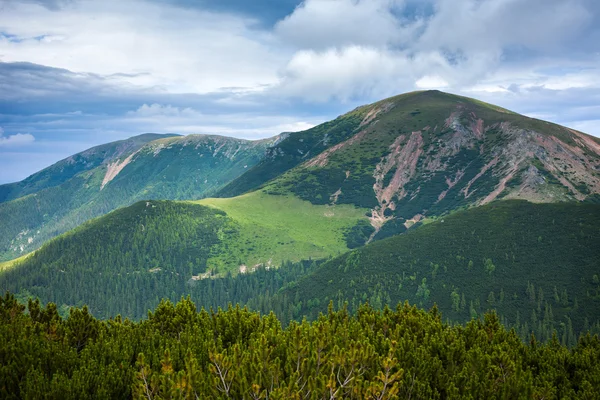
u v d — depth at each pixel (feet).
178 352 104.32
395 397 75.66
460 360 107.04
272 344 105.40
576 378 106.11
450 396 87.97
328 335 102.47
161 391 78.43
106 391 84.48
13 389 83.05
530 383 86.17
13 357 90.99
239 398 78.74
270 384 81.30
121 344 111.45
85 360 98.12
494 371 96.63
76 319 120.98
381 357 88.74
